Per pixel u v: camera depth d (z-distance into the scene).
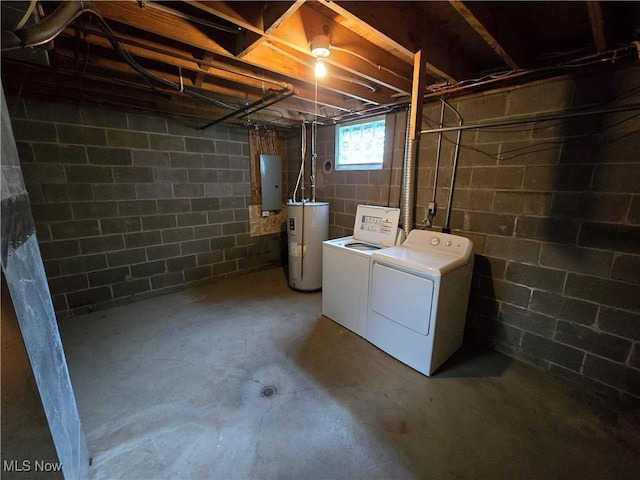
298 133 3.89
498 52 1.53
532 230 1.95
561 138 1.77
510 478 1.28
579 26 1.54
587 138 1.68
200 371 1.97
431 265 1.89
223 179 3.60
